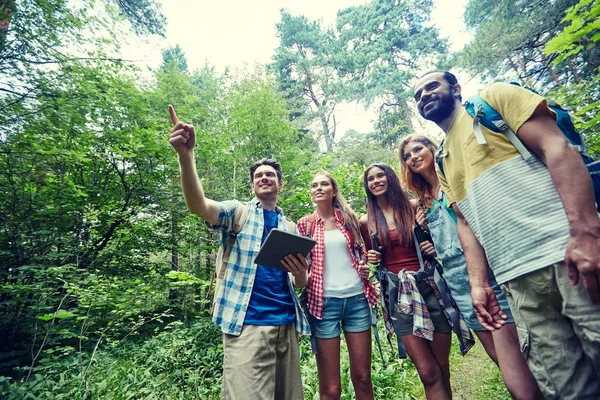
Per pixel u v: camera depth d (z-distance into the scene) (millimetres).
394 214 2199
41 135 5230
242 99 7242
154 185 7629
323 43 21484
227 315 1648
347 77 20125
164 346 4531
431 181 2152
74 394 3357
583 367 957
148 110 7164
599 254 846
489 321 1403
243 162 6992
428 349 1943
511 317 1597
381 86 17688
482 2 10117
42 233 5266
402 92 18047
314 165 7578
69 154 5387
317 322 2074
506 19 8547
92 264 6297
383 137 16125
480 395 2641
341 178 6195
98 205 6613
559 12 7121
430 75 1530
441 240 1966
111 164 6965
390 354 3568
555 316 1004
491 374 3004
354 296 2098
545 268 986
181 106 7918
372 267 3098
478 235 1260
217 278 1793
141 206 7539
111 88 6234
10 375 4648
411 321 1947
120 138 6484
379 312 5152
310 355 3834
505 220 1097
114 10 5988
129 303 5438
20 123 4914
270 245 1613
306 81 19625
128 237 7199
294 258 1694
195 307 7477
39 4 4766
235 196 6566
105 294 4914
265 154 7055
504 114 1129
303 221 2398
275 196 2117
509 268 1093
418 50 19797
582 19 1935
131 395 3295
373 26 20641
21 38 4723
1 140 4941
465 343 1880
